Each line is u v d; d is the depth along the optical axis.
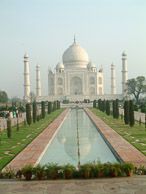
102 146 37.91
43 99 167.62
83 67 181.75
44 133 47.53
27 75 163.12
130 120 53.78
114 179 19.11
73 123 67.38
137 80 143.62
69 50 183.25
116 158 30.84
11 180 19.91
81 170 19.88
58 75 174.75
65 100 156.25
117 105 70.75
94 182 18.52
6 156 30.08
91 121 71.19
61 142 41.38
